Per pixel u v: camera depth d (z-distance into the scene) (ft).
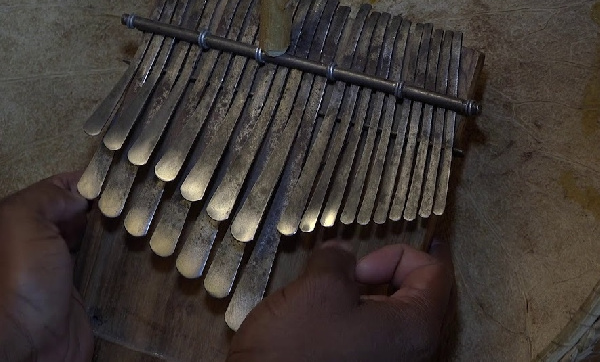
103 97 1.72
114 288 1.38
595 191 1.49
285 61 1.33
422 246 1.34
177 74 1.35
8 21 1.72
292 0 1.35
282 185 1.31
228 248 1.30
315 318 1.13
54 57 1.72
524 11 1.58
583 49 1.53
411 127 1.31
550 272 1.51
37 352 1.26
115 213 1.31
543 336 1.49
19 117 1.72
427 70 1.34
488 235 1.57
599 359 1.36
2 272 1.24
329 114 1.31
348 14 1.37
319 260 1.21
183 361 1.35
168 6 1.37
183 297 1.37
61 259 1.27
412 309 1.19
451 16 1.62
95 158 1.33
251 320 1.16
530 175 1.55
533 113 1.56
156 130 1.31
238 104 1.32
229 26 1.36
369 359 1.13
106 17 1.71
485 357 1.55
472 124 1.60
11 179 1.72
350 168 1.30
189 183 1.28
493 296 1.56
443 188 1.29
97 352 1.38
